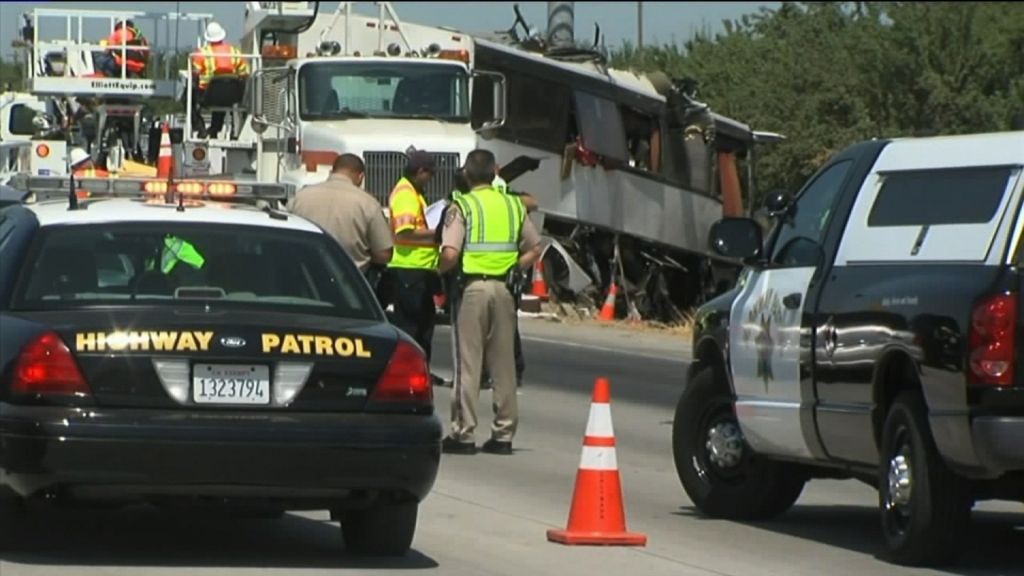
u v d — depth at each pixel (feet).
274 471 103.81
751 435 135.85
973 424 110.42
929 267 118.01
